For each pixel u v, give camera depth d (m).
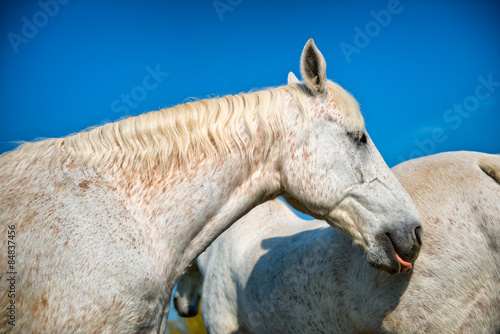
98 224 1.88
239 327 3.68
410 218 2.20
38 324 1.71
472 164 2.42
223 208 2.23
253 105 2.36
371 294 2.43
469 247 2.21
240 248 3.74
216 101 2.35
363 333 2.58
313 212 2.38
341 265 2.65
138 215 1.99
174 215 2.06
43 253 1.76
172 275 2.08
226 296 3.76
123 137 2.11
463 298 2.18
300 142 2.31
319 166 2.28
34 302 1.72
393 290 2.33
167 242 2.03
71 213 1.86
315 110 2.35
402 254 2.16
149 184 2.06
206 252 4.29
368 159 2.33
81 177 1.98
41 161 1.99
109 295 1.80
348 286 2.60
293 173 2.31
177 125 2.18
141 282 1.89
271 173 2.35
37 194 1.88
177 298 4.62
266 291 3.21
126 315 1.84
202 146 2.18
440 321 2.19
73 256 1.78
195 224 2.12
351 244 2.62
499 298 2.20
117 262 1.84
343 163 2.28
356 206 2.28
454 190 2.37
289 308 3.00
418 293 2.25
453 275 2.20
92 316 1.76
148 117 2.19
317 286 2.79
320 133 2.31
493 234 2.21
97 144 2.09
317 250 2.86
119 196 2.00
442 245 2.25
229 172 2.22
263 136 2.30
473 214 2.27
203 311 4.05
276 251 3.31
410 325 2.26
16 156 2.02
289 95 2.43
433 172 2.49
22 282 1.73
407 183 2.52
